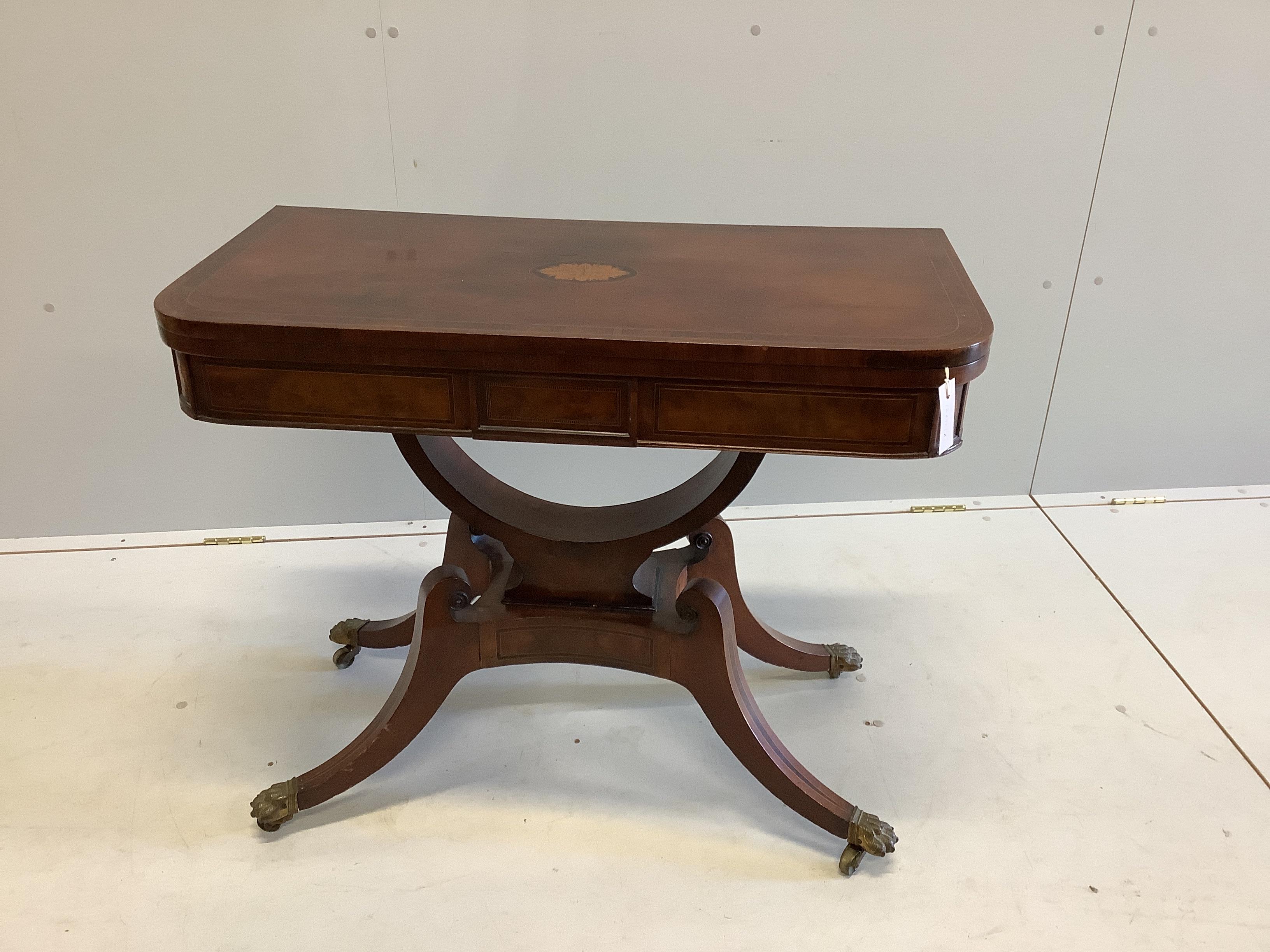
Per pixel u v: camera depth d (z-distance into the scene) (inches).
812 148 71.8
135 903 49.4
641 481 83.4
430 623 52.6
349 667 66.9
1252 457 88.0
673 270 48.3
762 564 79.0
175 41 64.6
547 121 69.4
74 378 75.4
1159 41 69.4
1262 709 63.6
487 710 63.0
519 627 53.7
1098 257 77.6
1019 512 86.4
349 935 47.9
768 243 53.0
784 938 48.3
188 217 70.5
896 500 88.0
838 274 47.9
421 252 50.1
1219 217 76.2
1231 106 72.0
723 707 52.6
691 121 70.2
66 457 78.5
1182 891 50.8
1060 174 74.0
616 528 53.5
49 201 68.7
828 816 52.4
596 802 56.3
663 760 59.4
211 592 74.5
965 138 72.2
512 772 58.3
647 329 40.3
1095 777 58.0
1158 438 86.6
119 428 77.7
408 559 79.1
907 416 40.4
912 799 56.4
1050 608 73.7
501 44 66.5
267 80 66.5
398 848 52.9
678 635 51.8
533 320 41.2
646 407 41.8
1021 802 56.2
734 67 68.5
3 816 54.1
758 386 40.6
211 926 48.3
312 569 77.5
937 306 43.4
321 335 40.3
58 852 52.0
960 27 68.1
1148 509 86.7
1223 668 67.4
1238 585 76.5
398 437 49.7
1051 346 81.4
